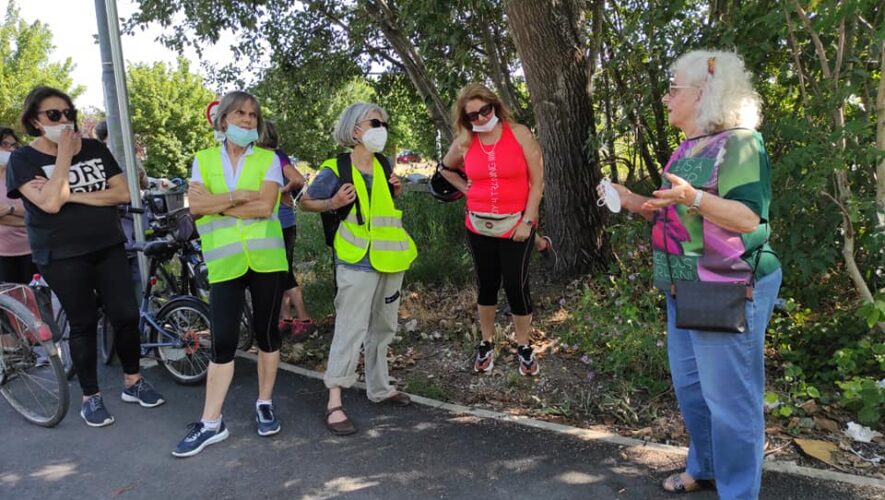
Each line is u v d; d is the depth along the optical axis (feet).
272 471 9.89
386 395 12.16
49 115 10.58
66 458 10.42
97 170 11.45
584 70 17.25
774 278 7.60
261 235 10.46
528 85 17.62
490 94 11.71
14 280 15.08
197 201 10.20
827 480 9.01
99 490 9.49
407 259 11.43
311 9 28.40
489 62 24.93
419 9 20.76
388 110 34.63
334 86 32.45
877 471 9.23
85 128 17.38
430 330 16.14
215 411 10.69
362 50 30.53
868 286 12.64
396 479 9.56
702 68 7.41
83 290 11.32
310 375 13.67
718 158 7.19
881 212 10.33
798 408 10.97
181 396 12.82
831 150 10.34
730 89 7.27
